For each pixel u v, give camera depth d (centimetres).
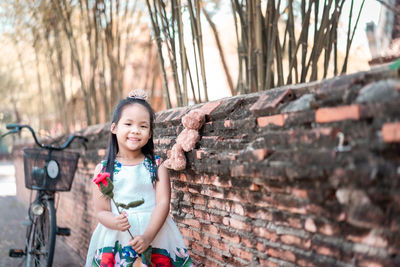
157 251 207
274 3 245
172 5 290
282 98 164
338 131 135
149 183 212
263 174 161
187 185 235
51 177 338
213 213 213
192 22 288
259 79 242
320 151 138
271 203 168
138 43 645
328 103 143
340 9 238
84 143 392
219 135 203
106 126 360
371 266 128
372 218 123
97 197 209
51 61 612
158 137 270
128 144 209
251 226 184
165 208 207
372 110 123
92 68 482
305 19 237
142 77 697
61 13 475
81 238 428
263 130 171
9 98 1143
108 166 214
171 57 295
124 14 456
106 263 199
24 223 351
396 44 228
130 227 202
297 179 150
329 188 138
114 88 446
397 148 117
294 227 159
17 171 916
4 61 957
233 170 179
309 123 149
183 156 221
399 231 119
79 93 730
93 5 440
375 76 131
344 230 138
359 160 126
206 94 273
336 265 140
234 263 200
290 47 256
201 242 227
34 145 659
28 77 954
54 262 406
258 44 241
